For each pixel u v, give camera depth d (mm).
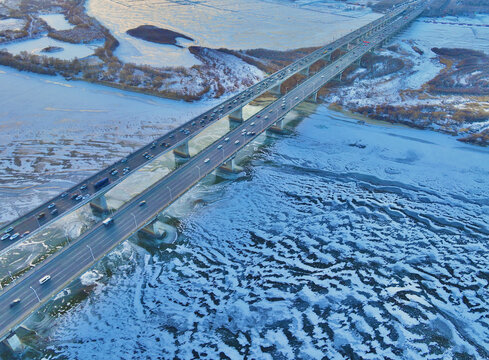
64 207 70812
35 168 93562
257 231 78875
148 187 81750
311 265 71438
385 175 97375
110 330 58656
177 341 57500
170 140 92625
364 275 69500
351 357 55906
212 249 74312
